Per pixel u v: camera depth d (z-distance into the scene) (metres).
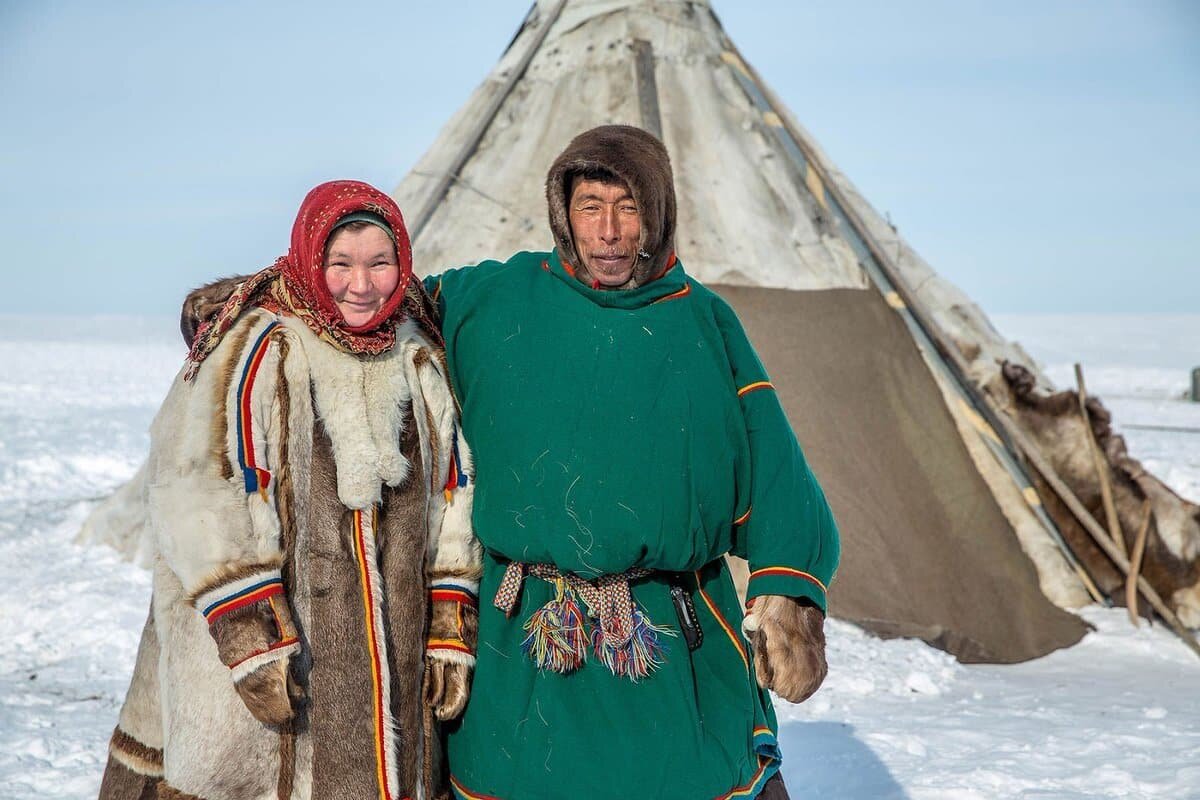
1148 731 5.35
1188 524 7.43
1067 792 4.57
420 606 2.71
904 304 7.88
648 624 2.81
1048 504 7.55
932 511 7.23
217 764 2.54
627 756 2.74
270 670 2.46
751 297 7.63
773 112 8.52
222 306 2.69
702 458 2.85
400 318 2.79
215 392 2.53
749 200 8.02
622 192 2.88
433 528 2.79
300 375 2.60
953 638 6.71
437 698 2.77
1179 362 58.75
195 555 2.46
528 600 2.85
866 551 7.00
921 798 4.50
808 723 5.40
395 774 2.61
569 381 2.84
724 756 2.81
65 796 4.51
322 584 2.59
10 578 7.75
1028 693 6.07
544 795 2.74
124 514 8.68
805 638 2.86
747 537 2.98
